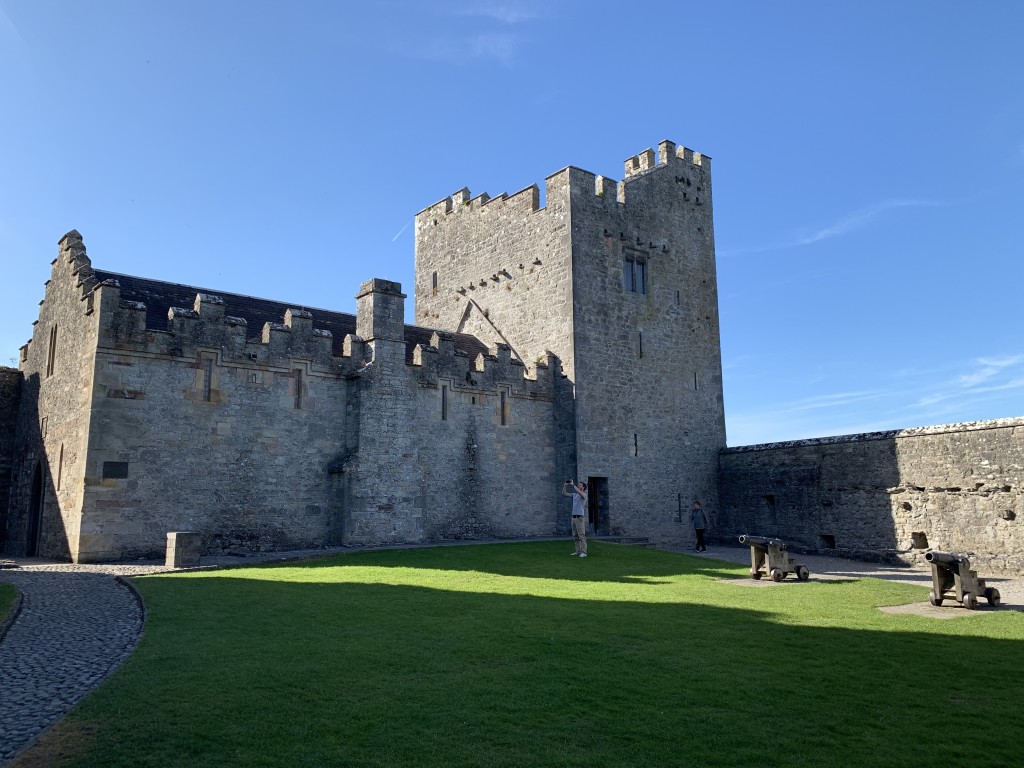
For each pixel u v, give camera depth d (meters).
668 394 38.44
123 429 23.11
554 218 36.31
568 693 9.20
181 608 14.07
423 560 22.53
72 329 25.56
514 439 33.22
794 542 35.38
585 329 35.12
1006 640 12.42
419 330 36.38
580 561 23.78
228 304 29.67
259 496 25.52
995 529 27.55
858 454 32.75
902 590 18.59
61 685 9.41
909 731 8.10
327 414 27.50
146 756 7.04
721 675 10.09
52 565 21.42
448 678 9.73
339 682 9.44
